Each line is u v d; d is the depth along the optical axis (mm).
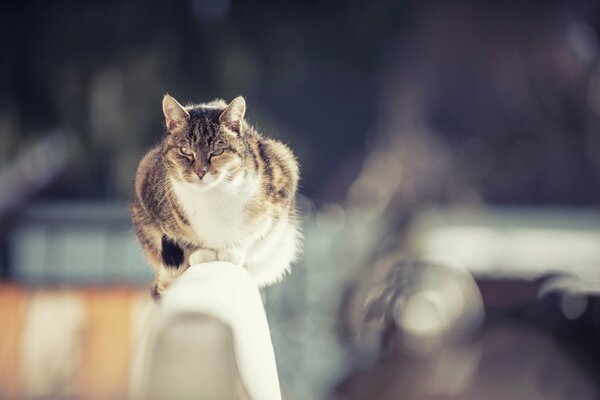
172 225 5133
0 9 15445
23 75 15617
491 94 22031
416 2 19453
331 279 11680
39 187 15375
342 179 22219
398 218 13875
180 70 15992
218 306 2596
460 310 6859
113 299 9344
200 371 2365
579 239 13844
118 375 9266
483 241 13336
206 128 5137
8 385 9180
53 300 9289
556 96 21594
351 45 17641
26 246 12398
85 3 15648
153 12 15945
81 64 15680
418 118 20672
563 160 22500
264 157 5469
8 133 15820
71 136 15945
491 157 22641
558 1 20703
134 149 15945
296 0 16750
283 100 22969
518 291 8281
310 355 10836
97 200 16406
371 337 9141
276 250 5527
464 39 20422
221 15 16516
